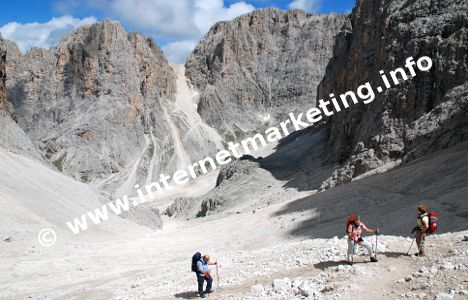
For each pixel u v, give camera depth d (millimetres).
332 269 16328
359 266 15758
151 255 44031
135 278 26812
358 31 93875
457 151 42281
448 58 54250
